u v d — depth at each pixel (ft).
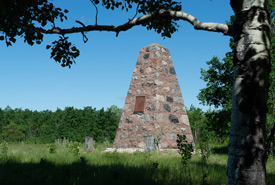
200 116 127.85
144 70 59.16
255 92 10.57
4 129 165.58
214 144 81.82
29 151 45.16
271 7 50.67
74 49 20.68
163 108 54.85
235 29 11.63
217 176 23.45
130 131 56.08
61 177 20.71
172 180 20.25
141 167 26.04
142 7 21.02
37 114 162.40
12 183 18.30
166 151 50.03
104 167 26.23
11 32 19.43
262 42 10.91
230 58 60.03
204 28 12.77
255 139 10.39
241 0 11.38
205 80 66.18
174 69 60.49
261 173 10.25
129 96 59.57
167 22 20.07
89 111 127.85
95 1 21.58
